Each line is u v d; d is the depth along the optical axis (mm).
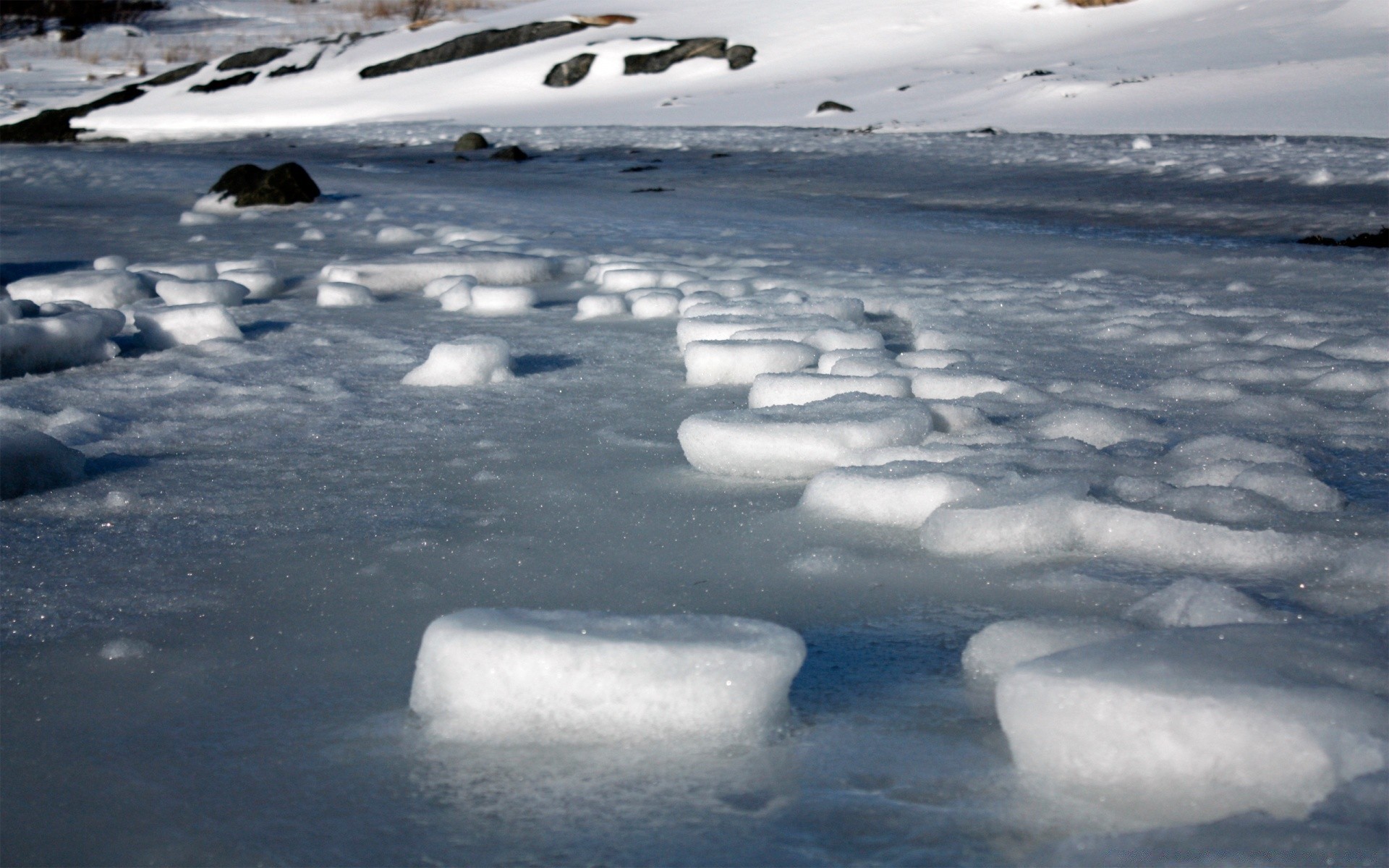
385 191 14914
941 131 24312
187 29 58250
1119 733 1511
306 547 2646
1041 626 1941
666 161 20703
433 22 47906
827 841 1440
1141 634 1735
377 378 4500
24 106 41375
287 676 2008
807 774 1606
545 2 50125
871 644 2064
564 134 28953
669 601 2291
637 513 2840
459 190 15133
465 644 1773
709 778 1604
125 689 1977
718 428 3139
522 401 4070
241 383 4395
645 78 38594
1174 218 10953
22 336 4496
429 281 6984
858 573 2400
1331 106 21703
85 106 41406
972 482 2715
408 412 3916
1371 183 12875
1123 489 2771
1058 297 6262
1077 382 4070
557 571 2467
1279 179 13703
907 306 5840
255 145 29516
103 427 3723
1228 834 1268
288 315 6020
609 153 23250
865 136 24219
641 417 3828
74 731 1829
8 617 2279
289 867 1443
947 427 3441
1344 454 3188
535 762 1666
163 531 2771
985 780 1569
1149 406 3811
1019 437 3346
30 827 1560
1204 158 16422
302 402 4086
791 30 40812
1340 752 1431
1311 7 32875
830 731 1736
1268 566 2334
